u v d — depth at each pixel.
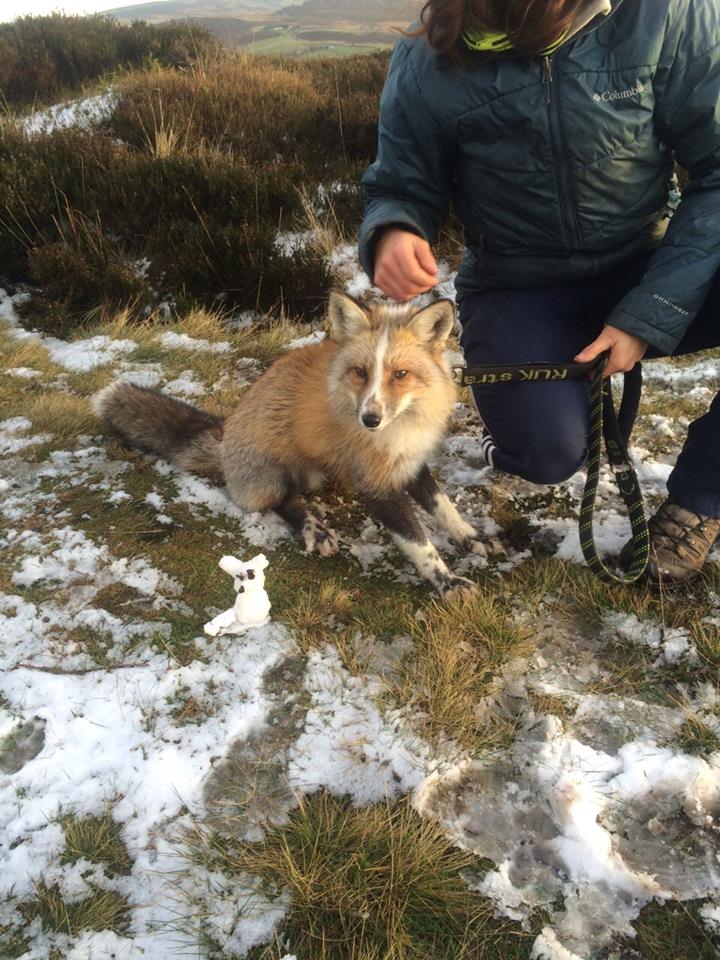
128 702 1.00
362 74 3.76
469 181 1.08
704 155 0.99
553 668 1.04
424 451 1.23
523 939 0.76
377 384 1.13
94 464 1.53
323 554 1.29
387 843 0.82
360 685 1.02
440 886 0.79
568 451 1.13
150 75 3.74
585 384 1.13
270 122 3.04
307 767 0.92
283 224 2.60
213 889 0.81
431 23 0.93
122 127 3.18
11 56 4.45
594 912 0.78
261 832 0.86
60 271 2.31
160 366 1.99
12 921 0.80
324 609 1.14
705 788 0.88
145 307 2.35
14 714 0.99
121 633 1.11
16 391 1.84
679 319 1.00
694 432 1.10
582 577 1.17
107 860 0.84
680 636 1.06
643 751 0.92
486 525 1.32
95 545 1.28
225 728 0.97
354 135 3.01
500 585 1.20
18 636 1.11
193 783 0.91
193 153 2.72
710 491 1.07
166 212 2.55
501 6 0.89
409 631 1.10
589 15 0.89
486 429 1.27
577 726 0.95
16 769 0.94
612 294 1.18
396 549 1.30
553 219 1.05
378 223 1.06
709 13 0.92
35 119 3.68
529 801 0.88
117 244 2.58
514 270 1.15
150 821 0.88
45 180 2.61
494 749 0.94
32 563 1.24
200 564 1.25
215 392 1.86
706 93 0.94
